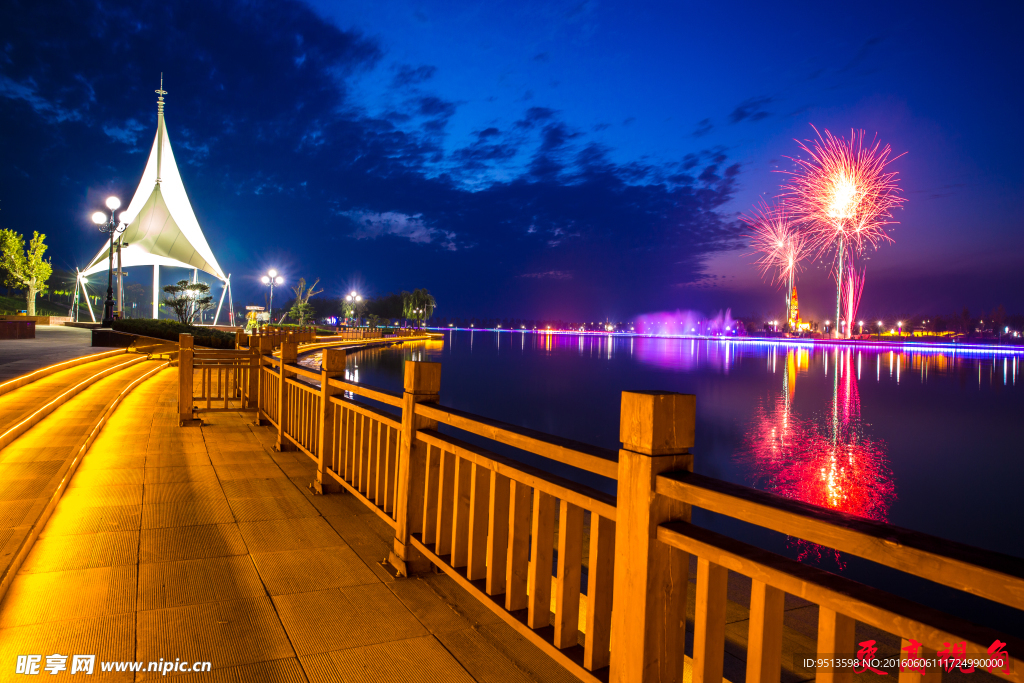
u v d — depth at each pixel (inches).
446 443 113.7
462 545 110.1
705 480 59.3
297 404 234.5
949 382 2324.1
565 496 79.2
